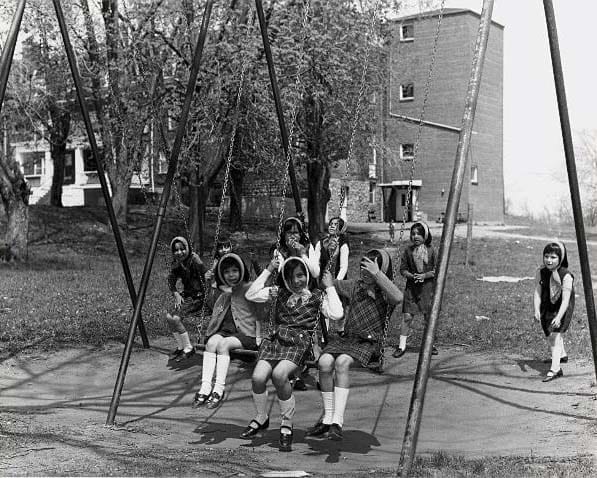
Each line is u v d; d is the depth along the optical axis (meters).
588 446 5.88
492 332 11.66
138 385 8.83
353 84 22.58
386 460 5.77
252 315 6.80
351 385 8.62
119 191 27.91
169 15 20.55
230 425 7.05
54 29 21.92
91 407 7.74
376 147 27.34
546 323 8.66
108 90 21.69
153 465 5.14
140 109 20.09
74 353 10.39
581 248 7.32
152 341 11.24
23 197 21.67
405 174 41.12
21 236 21.64
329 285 6.09
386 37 24.08
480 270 22.42
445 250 5.44
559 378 8.59
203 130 19.91
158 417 7.37
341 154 26.25
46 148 44.47
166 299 15.03
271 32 20.33
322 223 27.83
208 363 6.73
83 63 23.20
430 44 39.72
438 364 9.57
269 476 4.91
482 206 42.44
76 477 4.71
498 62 43.06
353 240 29.81
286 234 7.68
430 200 40.69
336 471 5.33
